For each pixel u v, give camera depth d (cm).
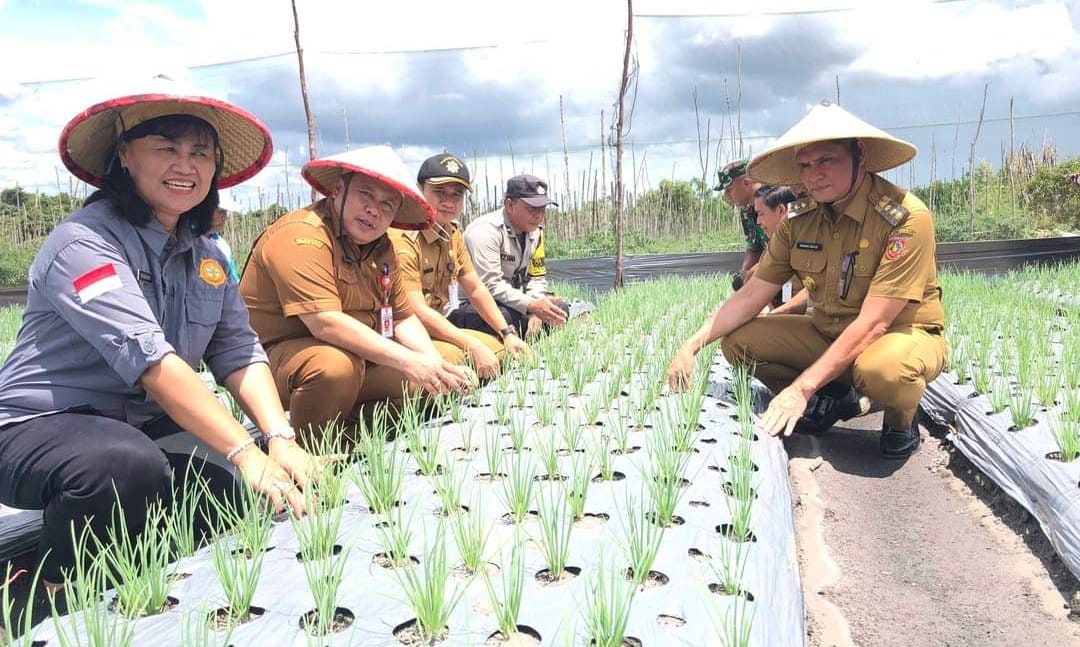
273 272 203
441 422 204
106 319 132
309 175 206
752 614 108
